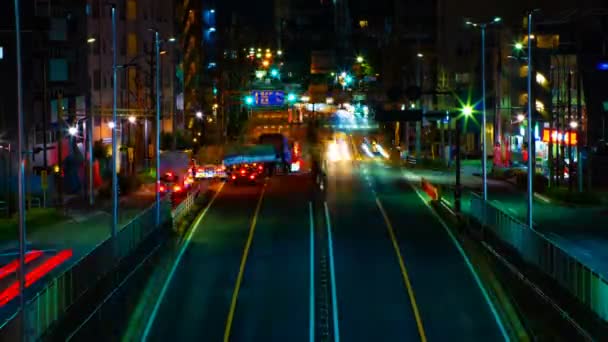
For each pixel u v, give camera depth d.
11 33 64.56
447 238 55.28
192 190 76.12
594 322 27.27
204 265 47.75
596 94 86.00
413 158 109.50
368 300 39.97
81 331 27.78
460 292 41.19
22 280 29.38
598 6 92.81
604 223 61.91
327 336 34.50
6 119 66.81
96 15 99.44
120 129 91.81
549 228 59.62
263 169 91.12
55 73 74.88
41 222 60.25
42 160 73.19
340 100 158.75
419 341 33.91
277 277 44.69
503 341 33.72
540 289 34.22
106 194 76.75
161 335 34.91
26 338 24.53
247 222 62.78
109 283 34.34
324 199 75.56
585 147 85.75
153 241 46.50
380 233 57.47
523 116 99.56
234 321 36.78
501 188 85.88
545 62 99.06
